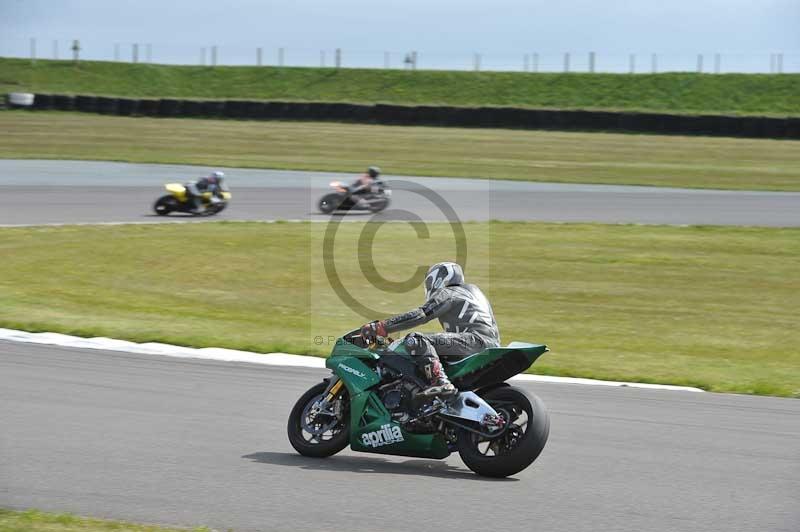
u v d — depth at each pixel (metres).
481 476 24.30
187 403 31.55
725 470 24.94
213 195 94.25
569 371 40.06
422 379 25.27
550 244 81.12
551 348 46.84
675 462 25.69
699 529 19.94
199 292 59.50
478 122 197.62
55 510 20.20
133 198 105.50
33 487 21.81
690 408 33.28
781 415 32.59
